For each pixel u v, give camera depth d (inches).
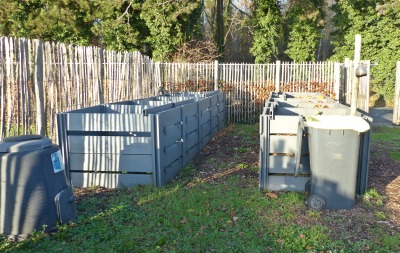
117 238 158.9
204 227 170.4
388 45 863.1
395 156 325.4
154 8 711.1
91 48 356.5
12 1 707.4
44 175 165.2
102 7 738.8
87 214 187.0
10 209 160.2
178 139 269.9
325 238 159.6
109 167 235.0
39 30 716.0
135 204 201.0
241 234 163.9
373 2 886.4
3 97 257.8
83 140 235.8
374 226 174.2
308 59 979.3
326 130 189.5
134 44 762.2
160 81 560.7
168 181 245.8
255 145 382.3
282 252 147.9
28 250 149.6
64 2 717.9
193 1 745.0
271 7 877.2
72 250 149.1
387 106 869.8
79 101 340.2
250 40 1127.6
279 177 224.8
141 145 230.4
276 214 187.0
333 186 193.6
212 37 951.0
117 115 231.1
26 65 273.9
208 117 394.0
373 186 237.0
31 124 282.7
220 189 225.1
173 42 728.3
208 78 581.0
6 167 159.2
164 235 162.4
